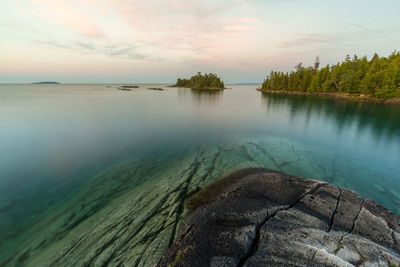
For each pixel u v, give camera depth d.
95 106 42.53
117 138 20.08
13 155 15.27
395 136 21.36
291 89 88.94
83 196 9.86
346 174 12.55
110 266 5.79
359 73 57.53
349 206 7.16
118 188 10.57
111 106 43.12
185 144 18.34
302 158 14.88
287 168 12.99
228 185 10.12
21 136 20.16
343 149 17.31
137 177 11.84
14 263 6.25
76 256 6.24
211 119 30.42
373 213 6.77
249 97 72.19
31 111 34.53
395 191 10.66
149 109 39.84
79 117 30.06
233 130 23.86
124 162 14.16
